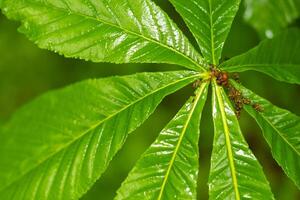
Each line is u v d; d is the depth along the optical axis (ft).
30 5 2.11
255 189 2.15
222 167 2.16
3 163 1.95
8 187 1.96
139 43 2.16
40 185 1.99
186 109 2.17
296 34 2.29
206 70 2.20
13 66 4.08
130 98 2.11
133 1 2.16
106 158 2.06
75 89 2.05
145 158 2.12
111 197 3.71
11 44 4.07
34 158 1.99
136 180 2.10
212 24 2.22
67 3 2.13
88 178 2.04
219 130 2.18
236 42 3.58
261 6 2.62
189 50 2.19
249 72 3.61
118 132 2.08
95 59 2.13
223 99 2.20
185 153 2.13
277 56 2.27
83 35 2.13
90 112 2.06
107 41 2.14
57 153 2.02
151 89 2.14
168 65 3.86
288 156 2.19
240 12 3.24
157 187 2.11
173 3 2.21
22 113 1.97
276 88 3.60
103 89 2.09
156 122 3.99
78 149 2.04
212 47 2.22
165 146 2.14
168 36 2.18
